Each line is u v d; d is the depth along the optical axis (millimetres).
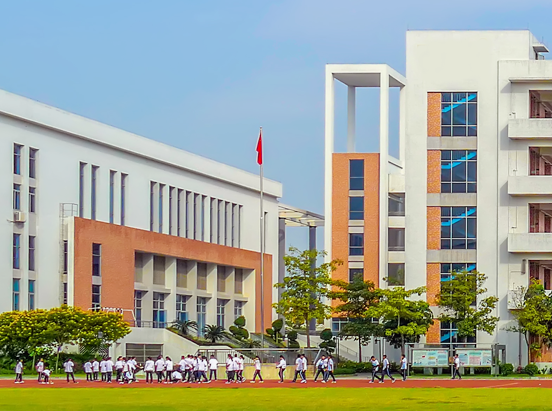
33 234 90125
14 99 87062
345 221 101562
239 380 71562
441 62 90812
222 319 119938
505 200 89438
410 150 91000
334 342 97250
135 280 102562
